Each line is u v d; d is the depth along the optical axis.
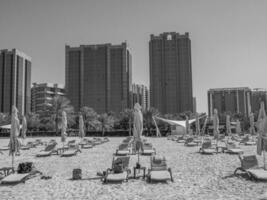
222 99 116.50
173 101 111.19
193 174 10.98
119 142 31.78
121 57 114.06
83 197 7.87
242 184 9.11
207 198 7.54
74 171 10.45
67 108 55.62
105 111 112.69
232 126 51.84
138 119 12.07
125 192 8.30
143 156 16.70
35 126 66.62
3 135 58.50
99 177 10.65
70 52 117.06
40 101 136.62
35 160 15.93
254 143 25.33
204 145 18.27
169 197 7.68
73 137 47.78
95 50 115.56
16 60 113.62
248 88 114.56
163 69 113.00
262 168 11.16
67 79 116.25
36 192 8.56
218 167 12.55
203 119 59.09
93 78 114.62
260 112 12.52
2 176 11.00
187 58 111.94
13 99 111.25
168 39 113.94
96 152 19.92
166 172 9.98
